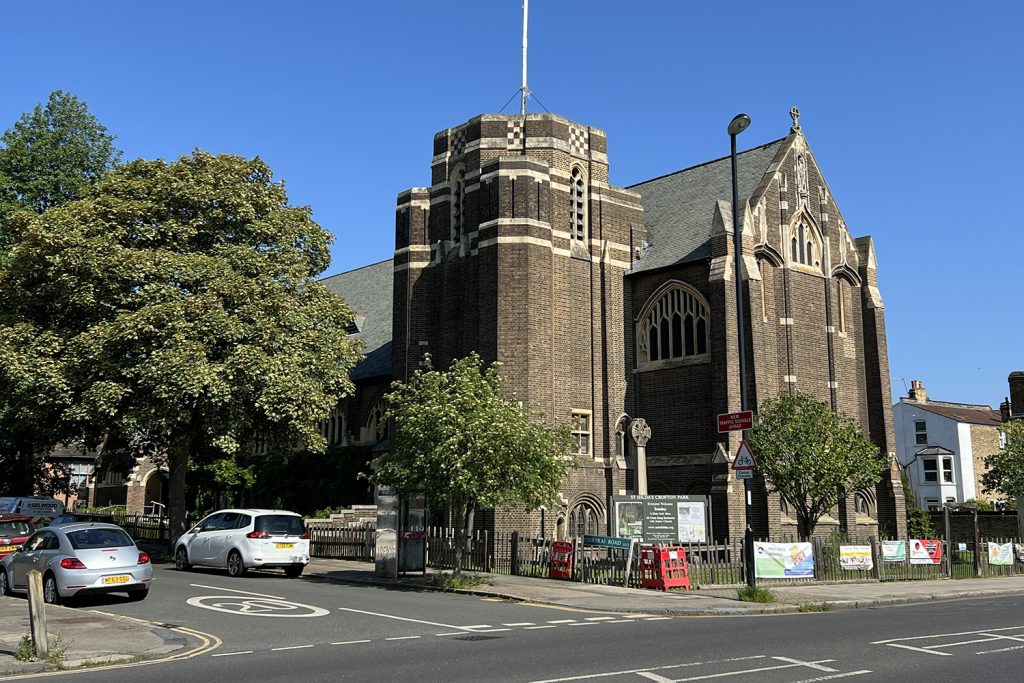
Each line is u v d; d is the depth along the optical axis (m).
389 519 26.97
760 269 38.16
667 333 39.09
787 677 11.38
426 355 29.00
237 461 47.84
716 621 18.31
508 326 36.22
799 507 31.59
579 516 37.22
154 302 30.56
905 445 79.31
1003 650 13.89
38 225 31.08
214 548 27.86
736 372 35.44
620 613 19.64
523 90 41.53
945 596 25.86
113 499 69.81
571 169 39.97
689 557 25.81
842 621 18.39
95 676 11.80
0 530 27.06
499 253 36.75
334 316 35.41
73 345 30.27
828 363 40.12
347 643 14.52
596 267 39.75
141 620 17.19
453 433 24.39
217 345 31.27
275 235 34.62
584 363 38.69
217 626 16.47
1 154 44.09
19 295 32.16
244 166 35.12
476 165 39.62
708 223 39.91
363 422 50.38
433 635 15.45
